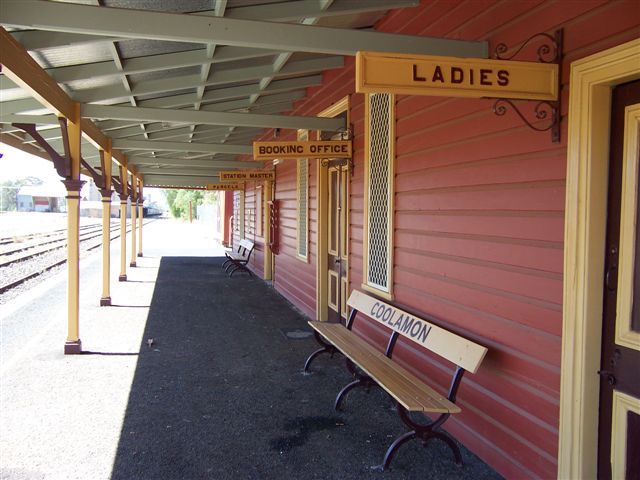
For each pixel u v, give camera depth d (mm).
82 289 11328
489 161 3494
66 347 6082
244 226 17266
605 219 2703
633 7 2451
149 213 86125
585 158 2678
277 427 4098
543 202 3006
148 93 6051
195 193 70062
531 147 3094
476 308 3664
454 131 3908
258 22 3236
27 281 12453
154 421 4188
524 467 3195
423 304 4418
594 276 2699
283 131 10469
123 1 3799
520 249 3203
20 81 4133
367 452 3693
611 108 2676
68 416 4270
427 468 3486
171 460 3545
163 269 15367
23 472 3359
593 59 2619
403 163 4758
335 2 4238
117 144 8820
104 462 3508
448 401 3457
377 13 5164
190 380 5195
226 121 6164
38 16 3000
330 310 7641
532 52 3109
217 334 7176
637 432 2561
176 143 9039
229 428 4066
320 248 7793
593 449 2756
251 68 6078
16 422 4137
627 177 2592
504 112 3080
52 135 8812
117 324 7770
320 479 3324
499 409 3434
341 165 6988
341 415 4336
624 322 2617
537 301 3068
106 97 6043
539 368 3062
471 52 3490
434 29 4266
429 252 4312
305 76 7387
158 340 6793
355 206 6125
